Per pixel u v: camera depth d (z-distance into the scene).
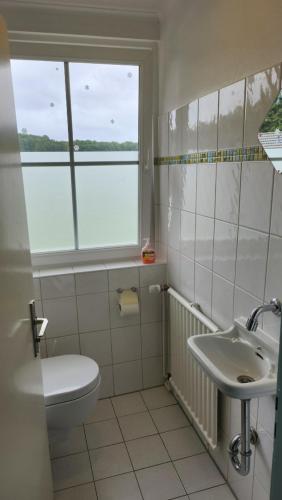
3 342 0.88
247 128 1.30
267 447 1.34
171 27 1.93
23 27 1.89
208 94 1.57
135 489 1.68
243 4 1.28
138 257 2.41
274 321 1.24
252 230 1.32
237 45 1.33
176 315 2.07
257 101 1.23
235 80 1.36
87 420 2.14
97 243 2.34
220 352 1.48
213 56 1.52
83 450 1.92
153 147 2.29
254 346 1.36
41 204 2.17
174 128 1.99
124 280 2.21
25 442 1.07
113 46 2.07
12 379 0.95
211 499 1.62
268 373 1.23
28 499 1.07
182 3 1.77
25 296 1.16
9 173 1.01
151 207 2.36
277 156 1.15
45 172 2.13
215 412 1.65
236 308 1.48
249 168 1.31
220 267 1.59
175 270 2.13
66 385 1.72
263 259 1.27
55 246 2.25
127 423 2.11
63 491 1.68
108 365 2.31
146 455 1.88
